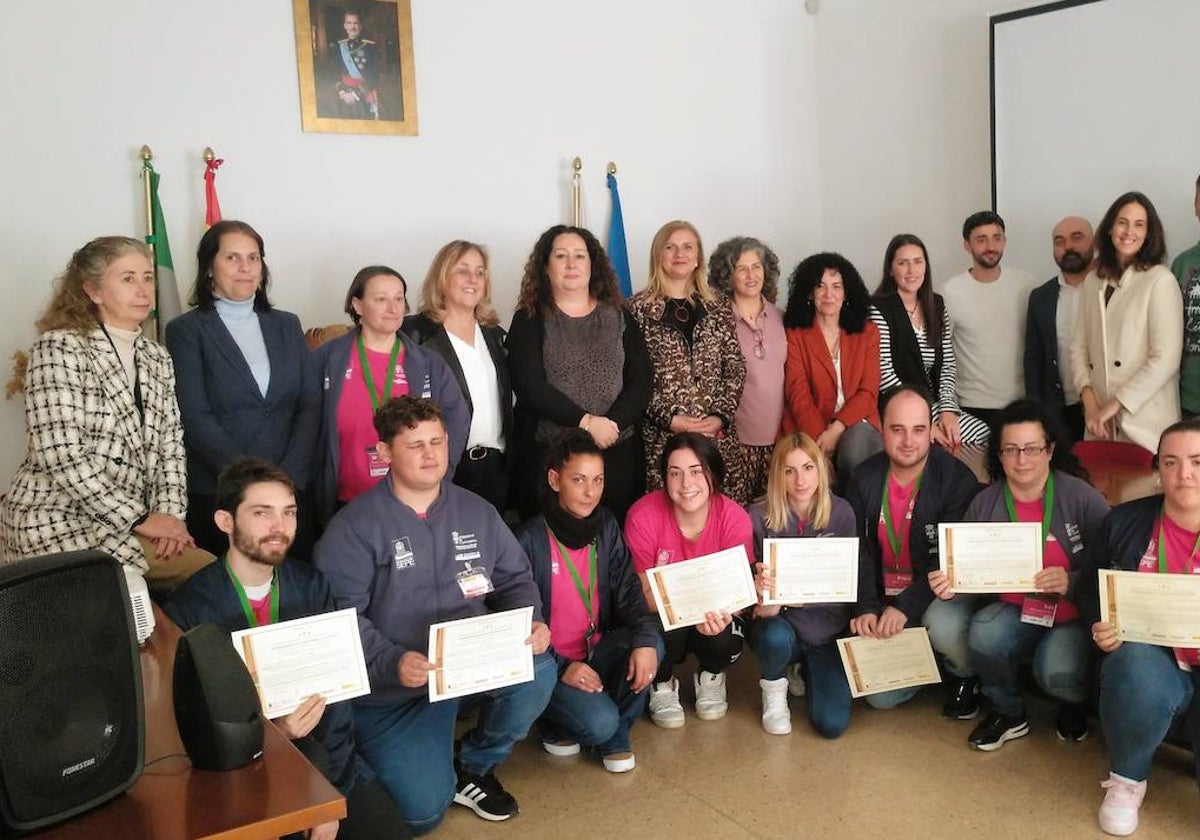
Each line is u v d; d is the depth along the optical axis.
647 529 3.37
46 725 1.42
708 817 2.79
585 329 3.74
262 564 2.31
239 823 1.46
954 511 3.36
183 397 3.26
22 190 3.91
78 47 3.97
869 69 5.62
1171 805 2.75
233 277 3.30
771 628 3.30
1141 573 2.65
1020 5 4.86
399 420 2.68
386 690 2.74
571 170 5.14
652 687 3.40
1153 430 3.88
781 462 3.36
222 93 4.25
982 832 2.66
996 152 4.98
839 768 3.05
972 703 3.38
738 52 5.64
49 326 2.89
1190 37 4.24
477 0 4.80
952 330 4.58
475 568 2.84
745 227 5.77
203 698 1.61
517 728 2.84
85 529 2.85
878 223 5.69
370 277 3.44
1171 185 4.38
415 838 2.72
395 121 4.62
